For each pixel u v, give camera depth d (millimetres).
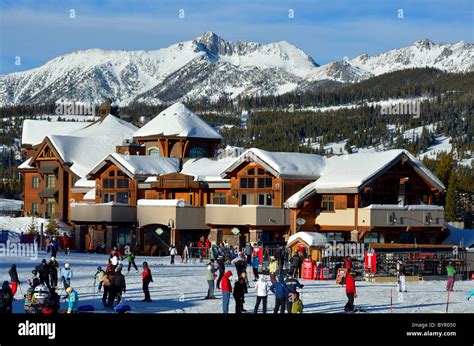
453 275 49719
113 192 83312
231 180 76938
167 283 50156
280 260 57094
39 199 99250
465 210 109875
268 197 74875
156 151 94312
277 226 73625
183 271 57938
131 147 94438
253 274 54406
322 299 44312
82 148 98250
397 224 70500
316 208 73250
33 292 34562
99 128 108125
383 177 72438
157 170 83625
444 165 109438
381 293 48281
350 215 70750
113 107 116188
